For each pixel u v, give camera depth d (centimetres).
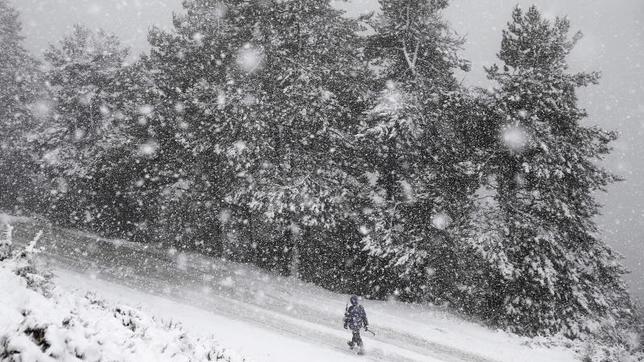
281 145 2217
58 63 3325
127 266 1747
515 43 2047
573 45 1984
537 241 1745
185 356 465
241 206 2483
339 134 2244
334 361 920
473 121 2005
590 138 1923
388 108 1941
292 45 2269
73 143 3164
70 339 321
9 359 260
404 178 2216
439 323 1717
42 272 515
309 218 2059
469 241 1792
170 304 1180
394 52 2317
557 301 1795
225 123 2108
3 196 3909
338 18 2259
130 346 403
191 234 2791
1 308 316
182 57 2623
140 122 2627
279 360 802
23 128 4012
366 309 1755
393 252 1978
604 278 1969
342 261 2378
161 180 2772
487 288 1916
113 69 3195
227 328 997
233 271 2084
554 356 1541
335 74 2211
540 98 1878
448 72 2305
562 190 1891
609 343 1734
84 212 3164
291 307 1519
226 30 2331
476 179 1912
